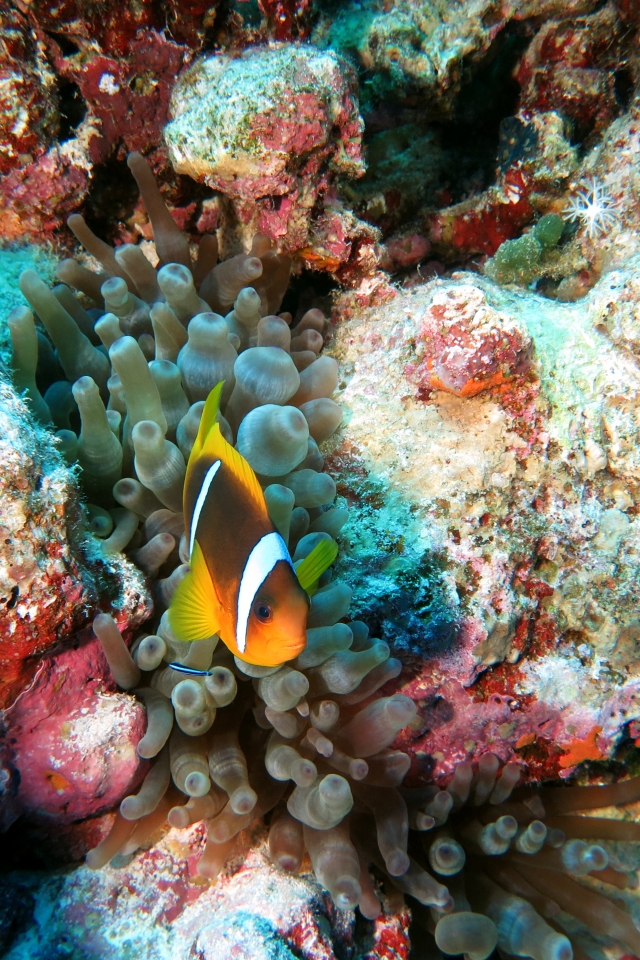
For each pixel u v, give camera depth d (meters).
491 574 0.31
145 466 0.26
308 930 0.25
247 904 0.26
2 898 0.25
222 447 0.21
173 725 0.27
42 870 0.27
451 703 0.31
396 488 0.33
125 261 0.35
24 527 0.22
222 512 0.21
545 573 0.33
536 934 0.27
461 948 0.26
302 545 0.28
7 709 0.23
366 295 0.40
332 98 0.36
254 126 0.35
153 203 0.36
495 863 0.31
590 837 0.32
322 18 0.46
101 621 0.24
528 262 0.43
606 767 0.35
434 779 0.32
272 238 0.38
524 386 0.33
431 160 0.49
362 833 0.28
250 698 0.28
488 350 0.31
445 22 0.45
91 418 0.27
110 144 0.40
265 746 0.28
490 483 0.32
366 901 0.27
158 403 0.28
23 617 0.22
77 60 0.38
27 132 0.37
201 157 0.36
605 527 0.33
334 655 0.26
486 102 0.49
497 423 0.33
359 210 0.47
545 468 0.33
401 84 0.45
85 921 0.26
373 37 0.45
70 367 0.32
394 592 0.31
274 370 0.30
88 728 0.25
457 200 0.50
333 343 0.40
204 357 0.30
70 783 0.25
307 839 0.26
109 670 0.26
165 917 0.26
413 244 0.49
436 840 0.29
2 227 0.40
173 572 0.27
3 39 0.36
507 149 0.46
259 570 0.20
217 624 0.22
